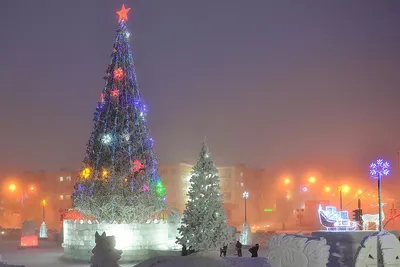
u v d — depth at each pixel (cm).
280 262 1789
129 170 3641
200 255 2606
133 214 3609
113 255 2302
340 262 2791
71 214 4047
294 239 1780
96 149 3694
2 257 3741
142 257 3553
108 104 3744
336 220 4172
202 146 3012
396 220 6681
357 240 3148
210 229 2884
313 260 1733
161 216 4016
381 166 3228
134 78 3853
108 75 3816
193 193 2942
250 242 4491
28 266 3194
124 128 3691
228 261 2523
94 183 3647
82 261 3497
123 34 3891
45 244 5022
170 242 3828
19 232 6194
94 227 3588
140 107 3816
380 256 1653
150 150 3797
